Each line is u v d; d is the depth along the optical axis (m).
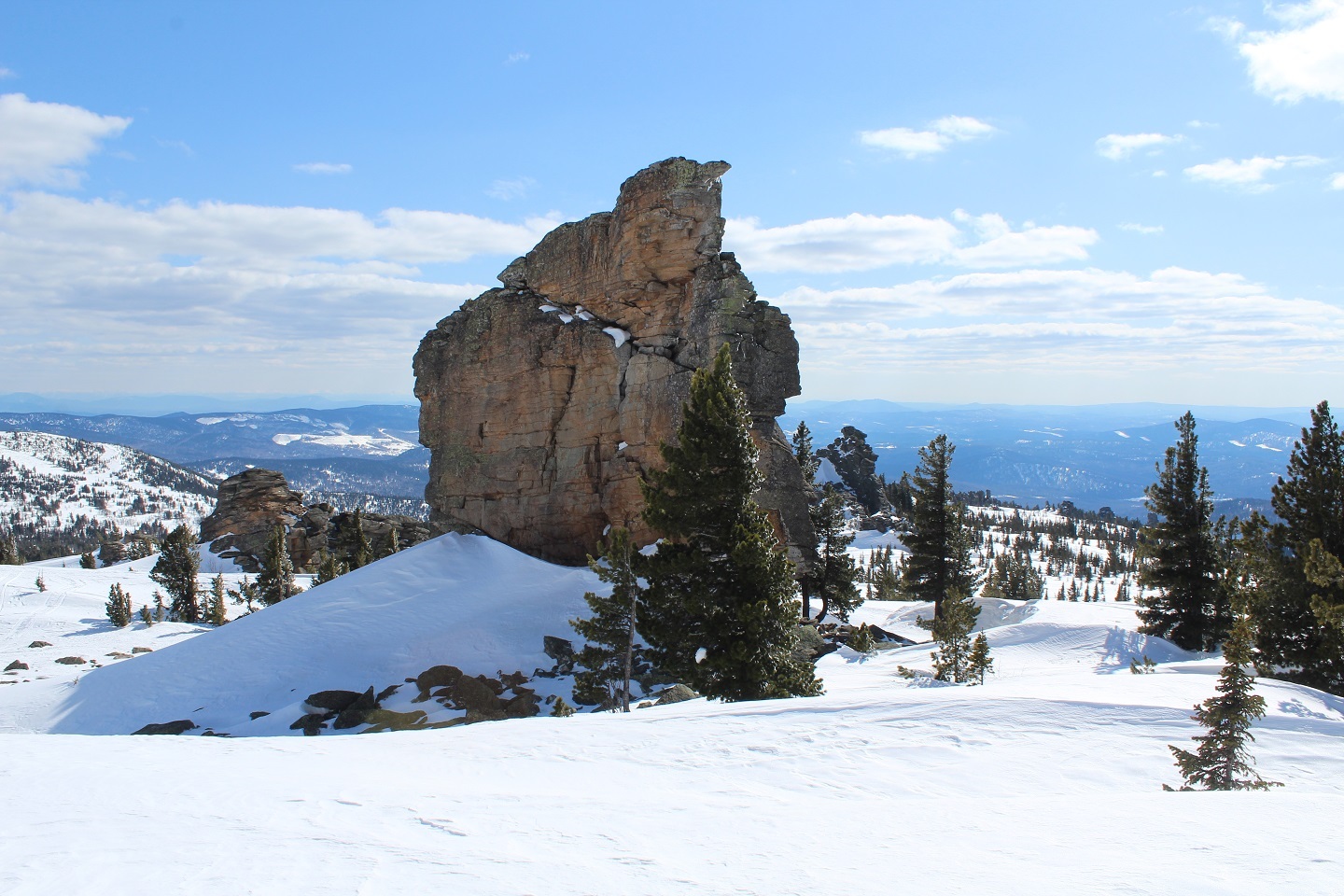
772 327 51.88
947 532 66.38
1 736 20.12
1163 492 50.56
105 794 13.16
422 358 67.81
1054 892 8.36
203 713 41.59
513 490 61.72
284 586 91.44
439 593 55.19
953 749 17.39
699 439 34.94
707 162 53.00
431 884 8.58
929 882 8.78
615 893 8.38
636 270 54.78
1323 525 35.31
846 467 195.88
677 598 33.75
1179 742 17.84
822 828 11.49
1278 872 8.99
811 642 48.03
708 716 20.69
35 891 8.25
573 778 15.71
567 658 45.19
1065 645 43.28
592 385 58.84
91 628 80.31
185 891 8.26
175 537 89.50
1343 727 19.42
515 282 64.31
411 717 38.84
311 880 8.65
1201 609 48.59
